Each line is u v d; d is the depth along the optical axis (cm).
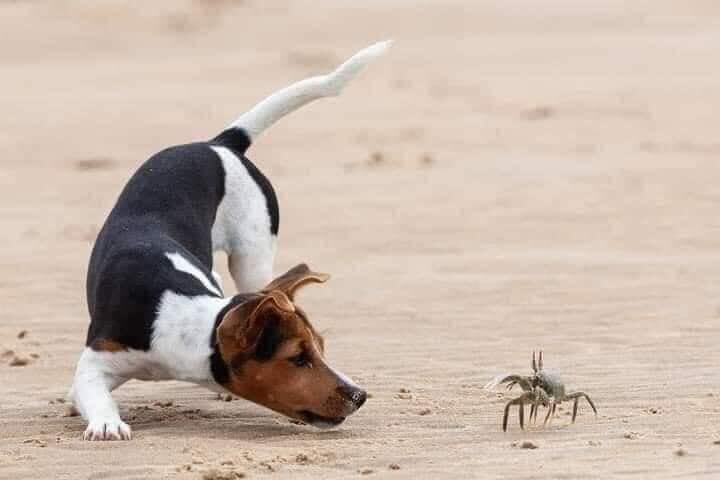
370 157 2683
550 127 2959
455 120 3084
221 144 1408
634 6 4759
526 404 1218
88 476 1059
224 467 1063
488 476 1038
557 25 4516
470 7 4838
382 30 4578
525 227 2072
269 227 1398
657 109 3133
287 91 1443
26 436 1187
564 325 1573
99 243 1277
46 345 1538
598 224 2077
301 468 1070
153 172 1326
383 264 1877
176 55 4303
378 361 1444
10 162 2772
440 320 1603
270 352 1139
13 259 1950
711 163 2508
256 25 4741
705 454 1090
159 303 1188
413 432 1175
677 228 2039
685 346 1476
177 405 1295
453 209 2202
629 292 1700
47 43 4528
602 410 1241
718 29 4306
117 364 1203
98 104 3462
